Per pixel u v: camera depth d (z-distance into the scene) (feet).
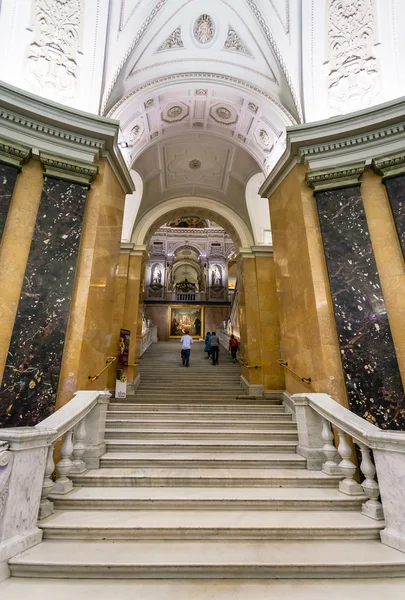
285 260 18.70
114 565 6.69
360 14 17.94
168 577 6.67
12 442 7.51
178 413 17.04
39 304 13.87
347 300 14.82
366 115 15.67
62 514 8.79
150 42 19.33
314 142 16.78
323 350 14.52
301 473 11.33
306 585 6.48
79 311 14.44
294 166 17.75
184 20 19.12
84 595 6.06
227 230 34.63
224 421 15.98
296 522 8.46
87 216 15.96
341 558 7.11
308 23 18.57
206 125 24.93
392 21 17.33
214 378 30.50
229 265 81.15
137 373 28.71
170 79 20.06
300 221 16.94
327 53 18.49
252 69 20.17
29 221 14.70
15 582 6.47
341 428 10.53
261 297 29.58
